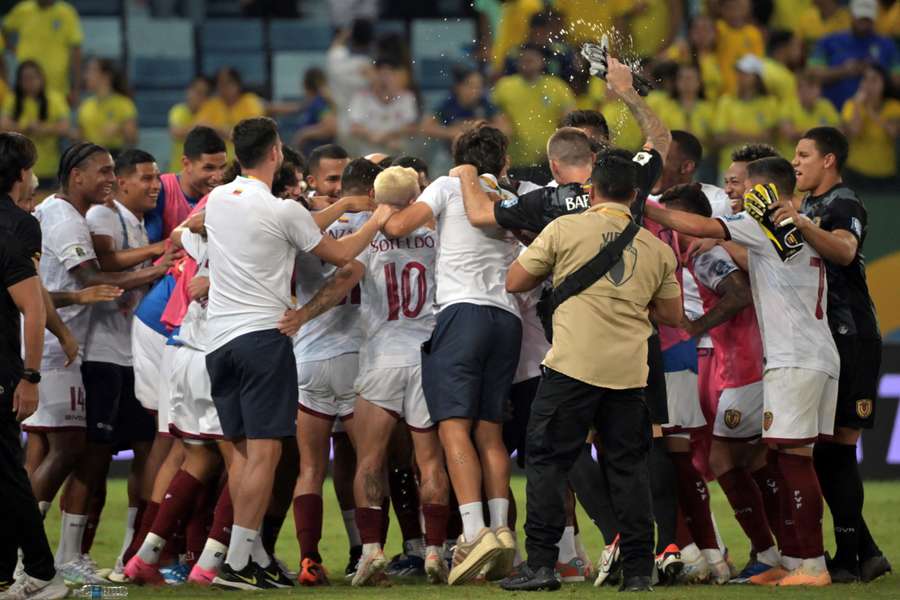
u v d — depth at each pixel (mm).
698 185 21703
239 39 52938
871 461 34906
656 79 44094
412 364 20406
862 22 47562
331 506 32156
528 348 21109
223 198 19406
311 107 48688
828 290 20500
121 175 23625
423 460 20469
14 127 45062
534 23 45031
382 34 50406
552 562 18484
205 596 18359
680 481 20547
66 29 48250
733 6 45562
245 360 19047
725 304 20875
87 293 21625
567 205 19047
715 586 19781
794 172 20141
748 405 21344
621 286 17984
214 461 20859
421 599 17609
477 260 20047
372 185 21219
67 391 22594
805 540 19672
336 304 20062
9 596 17875
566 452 18234
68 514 22750
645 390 19641
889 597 18016
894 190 43875
